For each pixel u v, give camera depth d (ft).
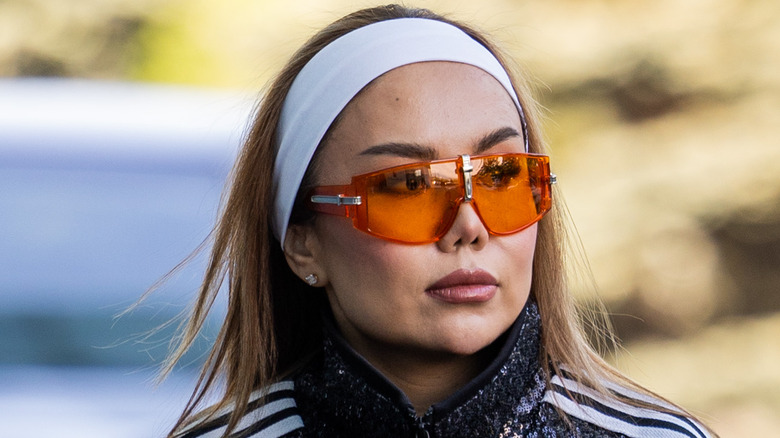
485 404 19.29
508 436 19.42
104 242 41.68
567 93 84.94
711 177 81.61
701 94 84.69
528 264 19.72
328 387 20.31
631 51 84.17
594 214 80.53
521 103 22.22
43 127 43.75
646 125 84.38
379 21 21.74
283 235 21.21
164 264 41.39
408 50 19.92
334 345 20.33
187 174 42.96
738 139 82.79
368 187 19.39
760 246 81.10
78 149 43.11
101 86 52.60
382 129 19.53
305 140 20.61
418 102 19.53
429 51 19.92
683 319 79.97
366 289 19.52
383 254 19.21
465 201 18.98
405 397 19.13
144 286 41.11
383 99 19.74
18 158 42.68
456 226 18.90
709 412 76.38
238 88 89.04
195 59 97.45
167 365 23.20
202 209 42.16
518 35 83.61
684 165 81.92
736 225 81.56
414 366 19.97
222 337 22.47
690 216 80.89
